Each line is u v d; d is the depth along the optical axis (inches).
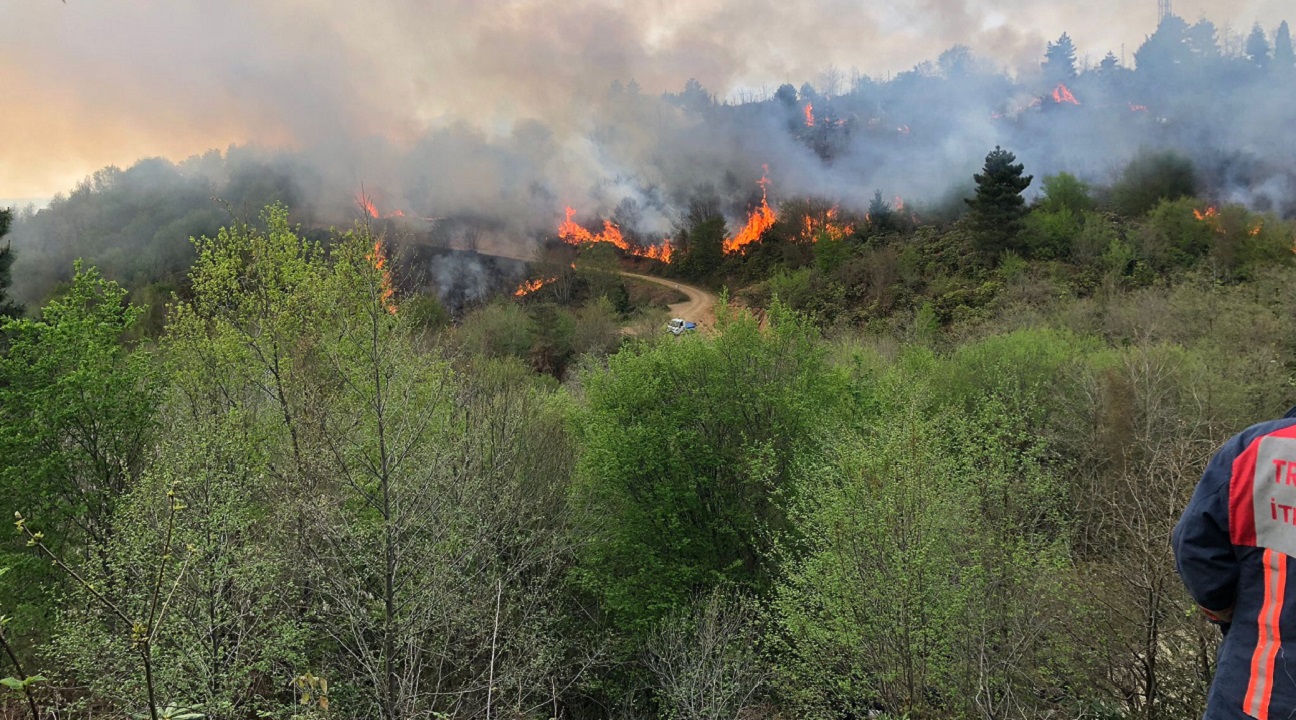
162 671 317.1
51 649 343.0
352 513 384.5
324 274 602.2
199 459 396.8
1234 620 102.0
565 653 605.9
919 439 346.0
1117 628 324.5
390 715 309.0
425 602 358.0
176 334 591.2
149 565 337.1
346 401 421.7
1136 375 672.4
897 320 1898.4
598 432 650.8
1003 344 958.4
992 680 295.9
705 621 500.4
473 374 724.7
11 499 447.2
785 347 673.0
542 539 604.4
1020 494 403.9
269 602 363.3
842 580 349.7
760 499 622.2
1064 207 2262.6
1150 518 329.1
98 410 486.9
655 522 623.5
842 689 360.8
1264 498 98.3
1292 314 995.3
